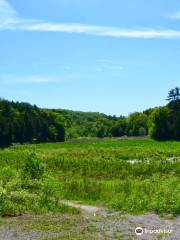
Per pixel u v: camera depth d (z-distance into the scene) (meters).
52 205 32.66
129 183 41.19
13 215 29.86
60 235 23.88
